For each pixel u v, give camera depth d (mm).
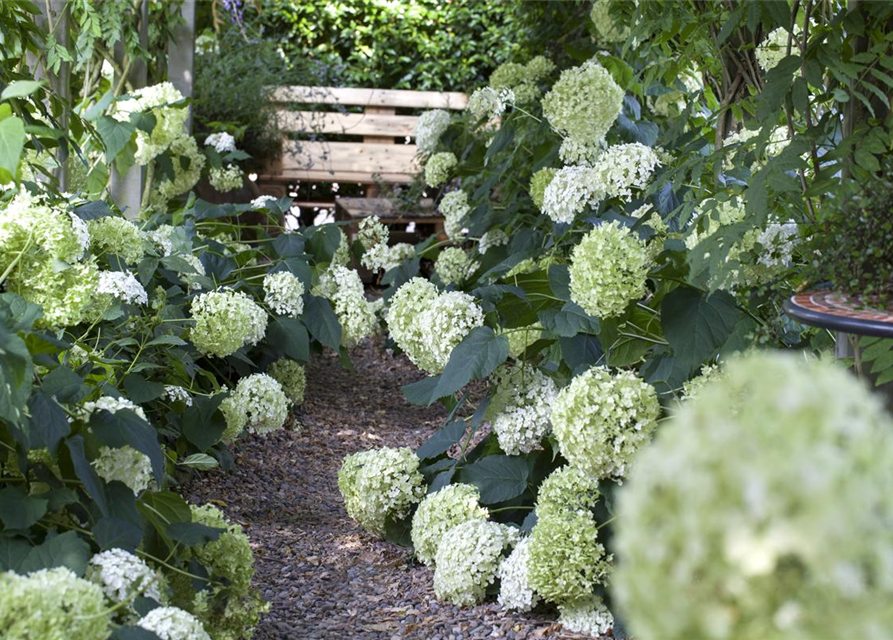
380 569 2844
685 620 765
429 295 3049
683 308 2334
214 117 7426
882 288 1689
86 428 1905
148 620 1643
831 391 801
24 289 2010
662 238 2863
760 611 739
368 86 9102
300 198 8828
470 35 9008
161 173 4785
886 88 2207
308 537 3121
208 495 3436
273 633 2369
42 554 1636
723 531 754
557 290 2693
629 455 2170
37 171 3141
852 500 730
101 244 2967
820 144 2289
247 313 3160
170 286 3641
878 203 1738
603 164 3078
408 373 5625
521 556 2441
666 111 4016
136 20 4520
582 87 3324
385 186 8211
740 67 2695
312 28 8938
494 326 2873
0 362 1541
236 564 2092
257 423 3297
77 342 2438
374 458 2975
